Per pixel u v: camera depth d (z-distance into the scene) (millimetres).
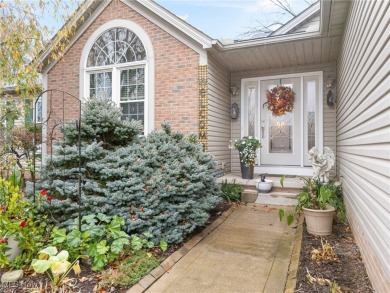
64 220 3045
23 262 2584
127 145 3963
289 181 5629
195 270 2680
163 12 5699
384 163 1937
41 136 6594
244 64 6508
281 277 2543
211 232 3771
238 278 2525
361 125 2873
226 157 6887
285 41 5102
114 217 2832
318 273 2516
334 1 3635
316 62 6332
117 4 6320
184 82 5770
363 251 2725
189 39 5695
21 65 5707
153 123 6027
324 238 3422
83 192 3152
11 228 2555
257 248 3223
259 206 5117
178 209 3281
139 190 3123
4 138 6793
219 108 6363
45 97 7020
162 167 3561
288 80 6766
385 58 1930
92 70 6582
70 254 2588
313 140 6555
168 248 3102
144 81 6152
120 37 6371
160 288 2346
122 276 2354
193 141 4926
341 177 5020
